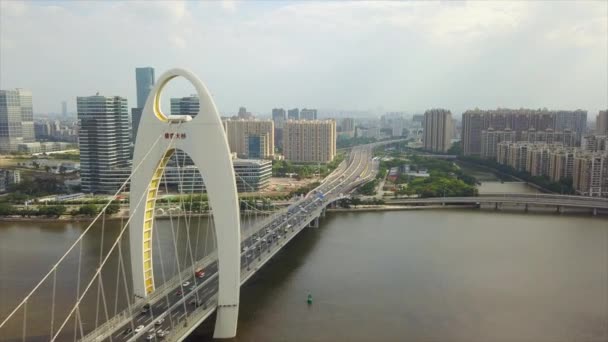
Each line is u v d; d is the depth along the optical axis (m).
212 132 124.50
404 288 165.62
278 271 184.00
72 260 191.75
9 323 134.62
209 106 124.44
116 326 115.94
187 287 143.00
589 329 135.12
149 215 138.25
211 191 125.69
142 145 133.00
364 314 143.88
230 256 126.31
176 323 116.88
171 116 131.00
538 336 130.62
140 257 135.62
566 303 153.25
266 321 138.38
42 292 157.88
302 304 151.12
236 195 125.56
